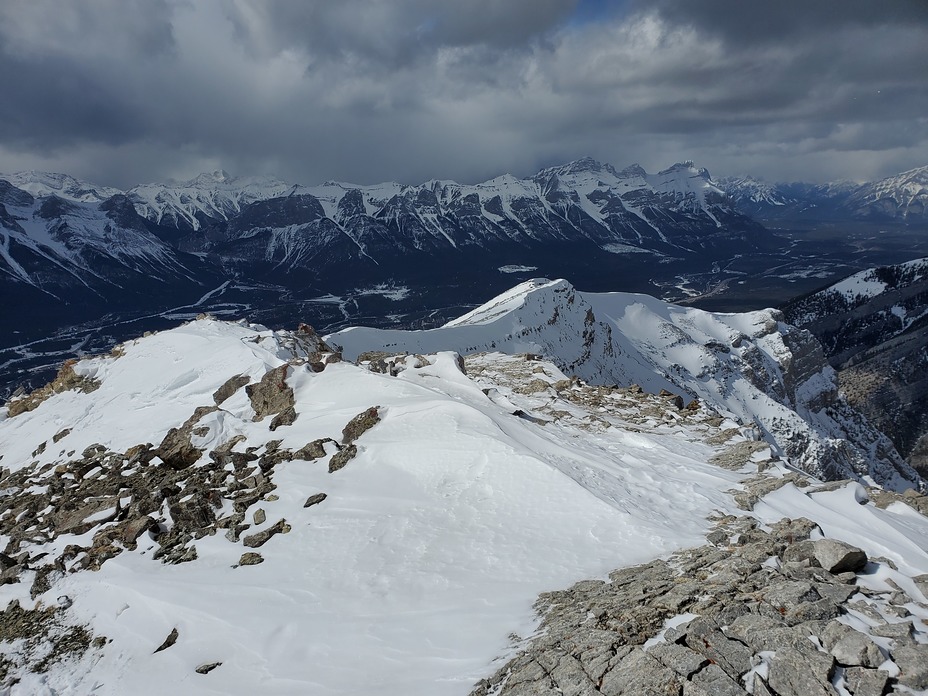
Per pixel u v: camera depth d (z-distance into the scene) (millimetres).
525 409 38969
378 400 36344
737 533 20062
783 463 29641
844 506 23328
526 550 21125
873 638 11883
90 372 57312
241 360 47531
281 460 32281
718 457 30156
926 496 24141
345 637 18125
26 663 21719
